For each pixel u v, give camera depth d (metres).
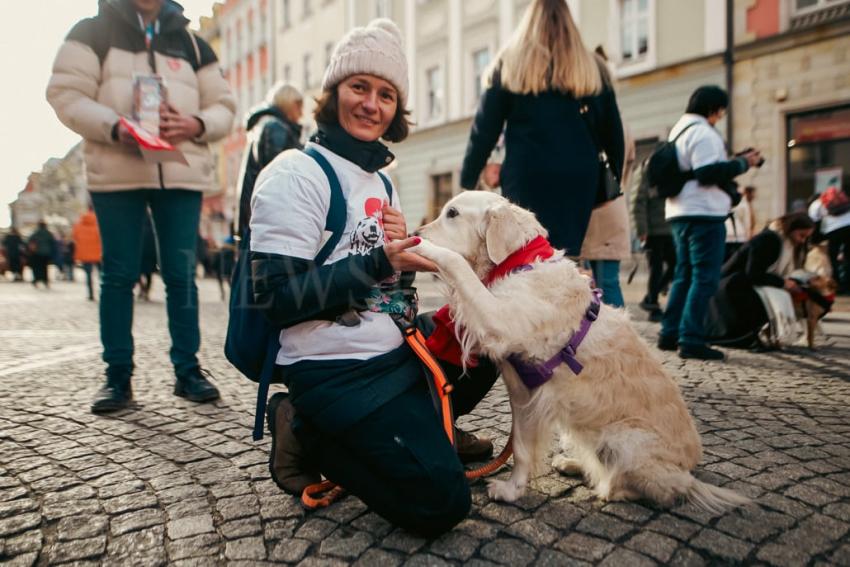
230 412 3.23
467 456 2.49
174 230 3.50
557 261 2.21
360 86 2.13
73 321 7.88
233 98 3.75
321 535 1.84
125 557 1.73
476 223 2.36
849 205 8.78
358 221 2.10
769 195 12.17
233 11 33.62
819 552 1.71
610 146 3.52
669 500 2.00
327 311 1.95
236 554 1.73
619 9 14.23
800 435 2.72
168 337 6.16
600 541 1.78
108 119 3.12
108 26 3.29
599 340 2.10
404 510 1.75
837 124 11.28
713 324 5.18
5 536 1.86
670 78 13.41
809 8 11.39
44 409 3.32
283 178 1.97
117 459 2.52
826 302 4.98
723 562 1.66
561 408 2.07
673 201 4.58
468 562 1.66
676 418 2.14
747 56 12.20
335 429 1.83
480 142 3.50
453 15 18.75
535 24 3.21
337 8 23.95
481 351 2.10
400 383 1.90
